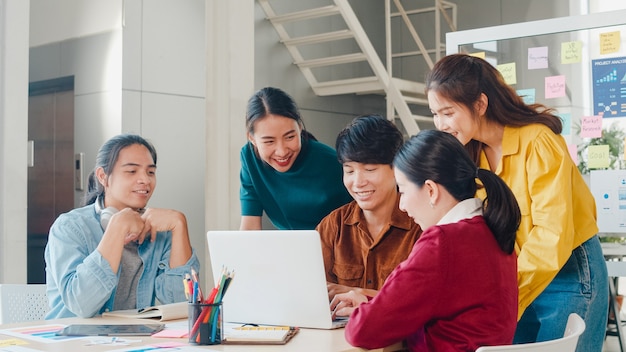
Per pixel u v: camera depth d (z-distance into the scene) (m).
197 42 5.03
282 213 2.97
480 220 1.79
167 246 2.64
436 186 1.80
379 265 2.37
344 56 6.06
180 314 2.31
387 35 6.52
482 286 1.72
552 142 2.22
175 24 4.89
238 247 2.08
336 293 2.29
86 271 2.34
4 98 3.77
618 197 3.34
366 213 2.40
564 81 3.42
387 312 1.71
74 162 4.90
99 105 4.74
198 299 1.83
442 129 2.30
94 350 1.77
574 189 2.32
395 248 2.36
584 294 2.29
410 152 1.82
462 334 1.71
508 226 1.78
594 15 3.34
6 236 3.74
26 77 3.85
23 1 3.84
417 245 1.75
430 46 6.86
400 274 1.72
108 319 2.32
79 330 2.05
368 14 7.02
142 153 2.60
